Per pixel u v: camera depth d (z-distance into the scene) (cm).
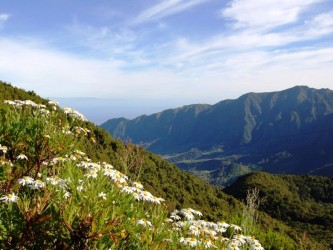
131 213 361
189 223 479
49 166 413
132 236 348
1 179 354
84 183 367
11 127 398
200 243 432
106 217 330
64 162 415
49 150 400
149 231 369
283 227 2456
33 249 309
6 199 318
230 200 3472
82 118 502
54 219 316
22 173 387
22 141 396
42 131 409
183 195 2605
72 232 311
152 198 439
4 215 308
